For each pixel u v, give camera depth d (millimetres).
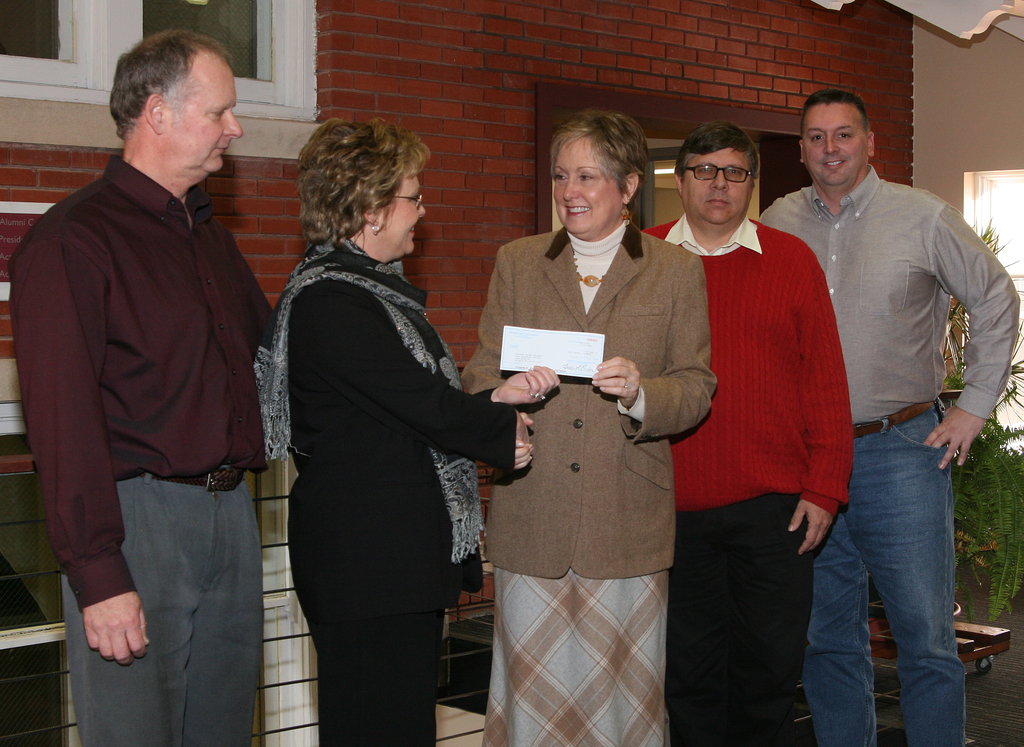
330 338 1649
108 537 1512
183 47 1672
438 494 1728
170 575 1646
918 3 4586
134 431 1612
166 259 1685
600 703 1893
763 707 2262
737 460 2199
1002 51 6020
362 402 1668
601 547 1895
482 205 4566
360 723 1671
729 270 2285
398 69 4258
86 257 1562
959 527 3363
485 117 4543
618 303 1957
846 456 2238
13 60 3404
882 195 2564
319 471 1690
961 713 2443
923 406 2521
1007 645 3877
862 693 2619
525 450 1788
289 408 1732
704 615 2316
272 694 3457
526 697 1916
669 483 2000
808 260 2299
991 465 3256
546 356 1814
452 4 4398
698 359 1984
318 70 4121
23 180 3416
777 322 2238
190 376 1665
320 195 1713
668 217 7617
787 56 5730
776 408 2227
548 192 4738
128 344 1604
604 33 4926
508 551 1957
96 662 1597
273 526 3533
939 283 2566
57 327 1505
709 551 2281
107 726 1601
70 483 1478
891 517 2467
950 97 6262
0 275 3389
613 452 1919
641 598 1954
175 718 1685
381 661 1675
